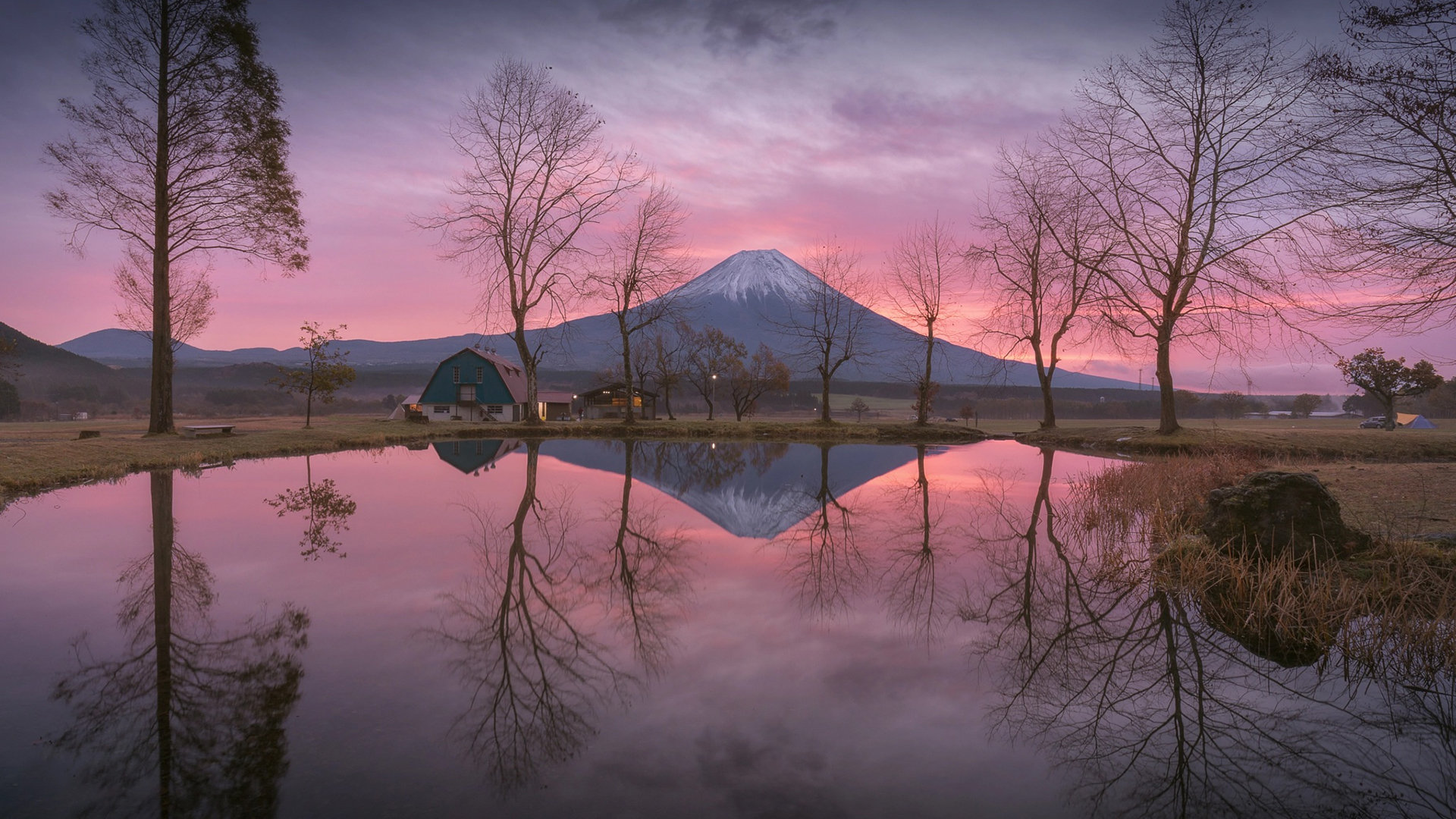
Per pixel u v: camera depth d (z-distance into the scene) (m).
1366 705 4.66
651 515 12.12
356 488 15.11
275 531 10.38
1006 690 4.89
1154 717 4.48
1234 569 7.06
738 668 5.24
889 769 3.78
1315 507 7.76
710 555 9.10
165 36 23.34
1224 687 4.98
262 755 3.82
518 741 4.00
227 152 24.27
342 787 3.52
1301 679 5.12
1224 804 3.39
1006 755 3.97
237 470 18.42
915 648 5.72
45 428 36.09
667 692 4.79
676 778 3.66
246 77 23.95
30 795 3.41
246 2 23.78
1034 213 34.88
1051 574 8.15
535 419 36.62
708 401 65.31
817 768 3.76
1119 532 10.39
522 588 7.44
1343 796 3.49
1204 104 24.25
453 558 8.78
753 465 21.64
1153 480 13.45
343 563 8.48
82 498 13.38
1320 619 5.87
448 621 6.29
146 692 4.69
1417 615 5.73
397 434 30.86
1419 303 9.20
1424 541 7.52
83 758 3.80
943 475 18.66
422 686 4.84
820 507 13.18
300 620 6.28
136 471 17.98
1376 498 10.61
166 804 3.35
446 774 3.67
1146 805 3.35
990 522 11.62
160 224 24.05
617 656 5.47
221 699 4.57
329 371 36.19
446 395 63.44
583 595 7.22
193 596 6.99
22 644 5.61
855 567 8.48
